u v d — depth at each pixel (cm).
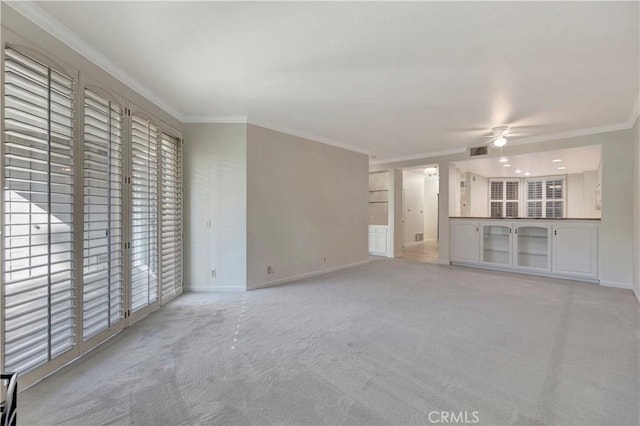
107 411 170
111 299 266
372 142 558
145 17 202
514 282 476
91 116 241
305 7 191
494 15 197
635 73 277
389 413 169
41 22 197
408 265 625
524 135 502
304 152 504
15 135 183
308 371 212
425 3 186
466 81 297
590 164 666
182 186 405
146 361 225
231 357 232
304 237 505
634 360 227
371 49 242
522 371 212
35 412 169
